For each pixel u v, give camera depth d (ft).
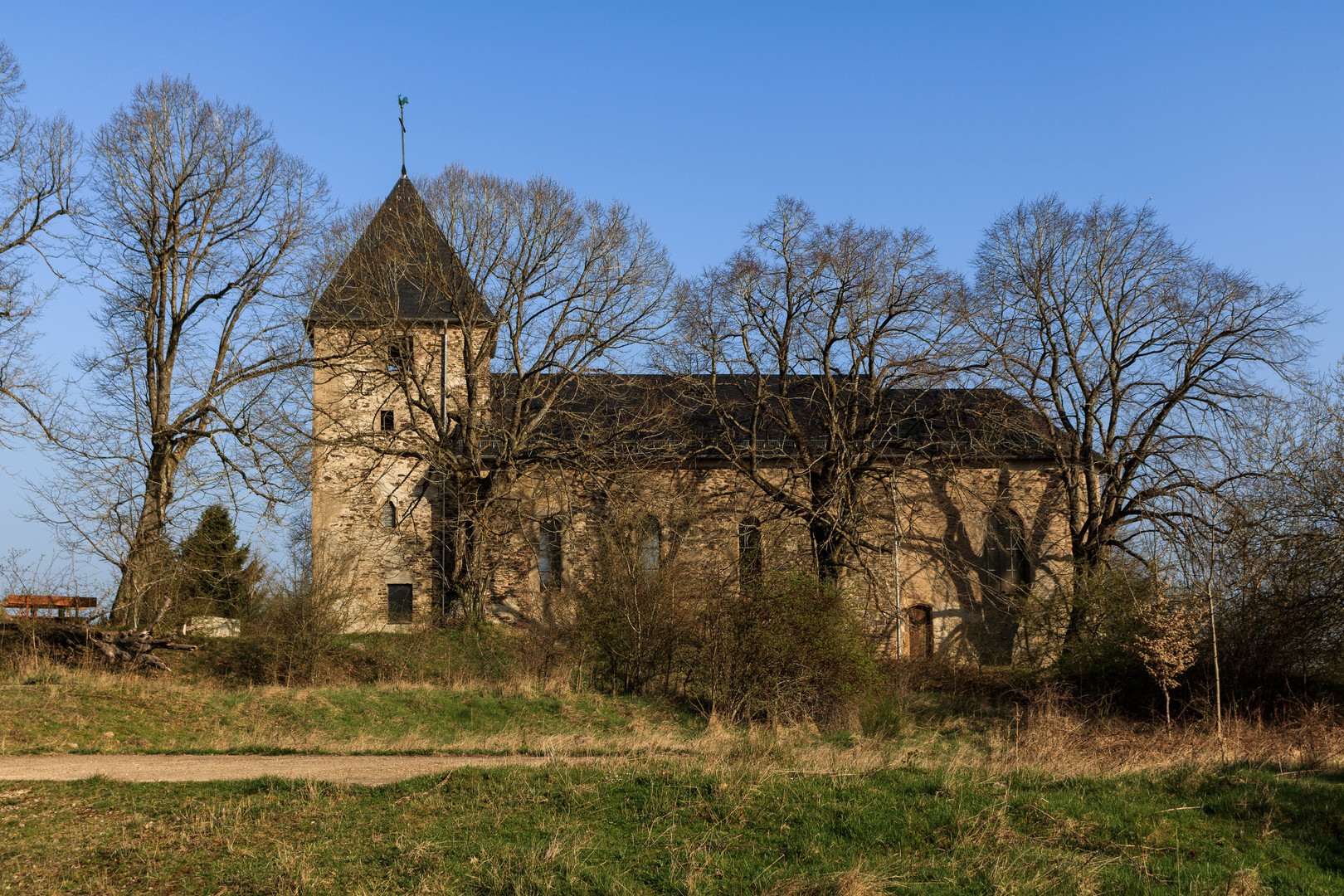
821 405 113.60
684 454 113.91
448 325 120.06
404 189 132.67
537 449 108.06
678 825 32.32
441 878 27.86
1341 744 49.55
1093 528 105.91
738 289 100.73
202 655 84.99
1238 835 32.09
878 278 97.81
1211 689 72.08
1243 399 96.12
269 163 97.45
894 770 39.14
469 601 103.04
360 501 118.93
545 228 106.83
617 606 85.15
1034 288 107.45
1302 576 70.18
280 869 28.96
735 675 74.23
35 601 79.00
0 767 45.44
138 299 93.35
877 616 99.19
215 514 100.42
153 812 35.65
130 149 92.02
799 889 26.53
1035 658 94.68
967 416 109.19
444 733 65.51
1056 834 31.78
